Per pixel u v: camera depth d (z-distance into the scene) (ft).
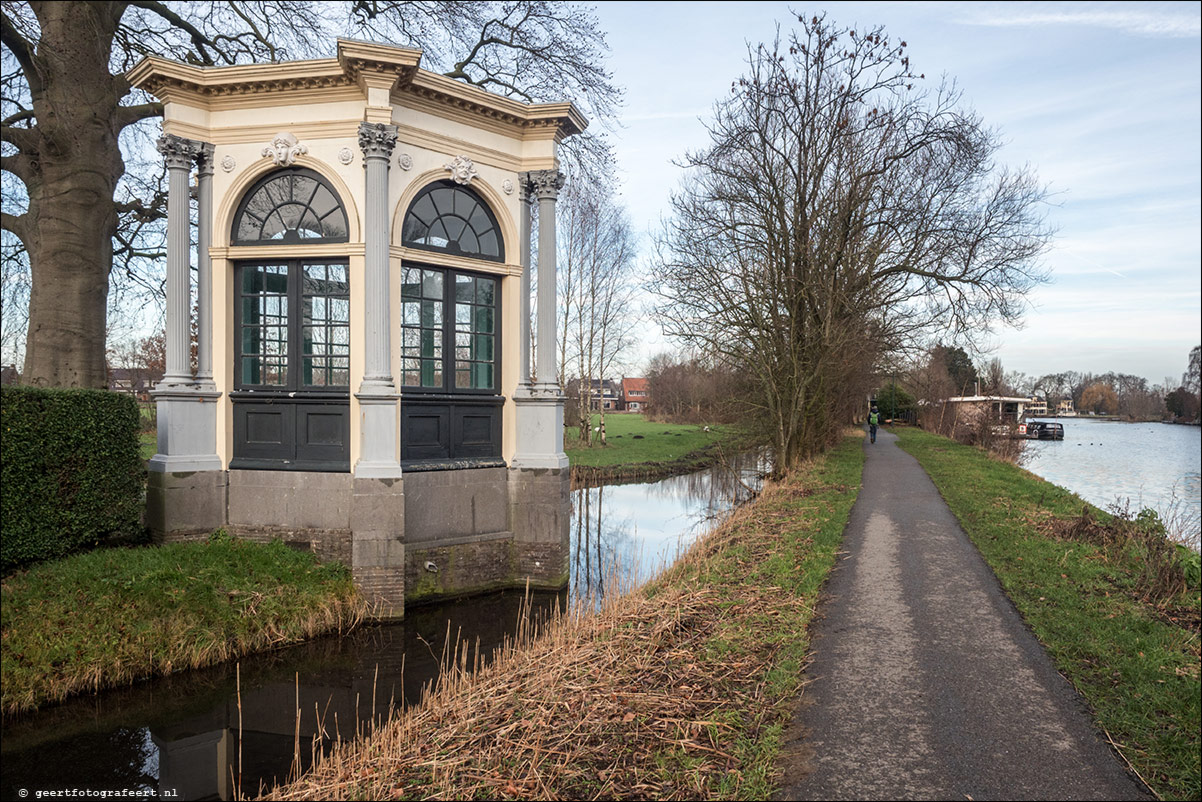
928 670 18.08
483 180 34.91
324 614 28.09
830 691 16.92
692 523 55.21
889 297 65.62
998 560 29.25
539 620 30.83
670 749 14.14
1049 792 12.61
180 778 17.75
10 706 20.44
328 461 31.35
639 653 19.26
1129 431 204.13
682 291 61.52
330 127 31.22
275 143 31.32
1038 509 40.24
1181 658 17.87
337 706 21.97
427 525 32.96
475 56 50.52
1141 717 15.08
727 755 14.03
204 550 28.86
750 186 60.59
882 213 62.69
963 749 14.16
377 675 24.38
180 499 30.66
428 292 33.71
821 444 82.17
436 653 26.58
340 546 31.09
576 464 86.43
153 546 29.12
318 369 32.07
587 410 111.55
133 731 20.27
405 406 32.37
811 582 25.76
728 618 22.15
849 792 12.71
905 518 40.01
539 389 36.50
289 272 31.96
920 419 164.45
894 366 75.10
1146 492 71.46
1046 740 14.47
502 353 36.63
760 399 66.54
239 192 31.78
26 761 18.58
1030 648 19.56
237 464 31.81
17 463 24.58
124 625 23.61
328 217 31.50
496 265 35.91
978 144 61.52
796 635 20.35
